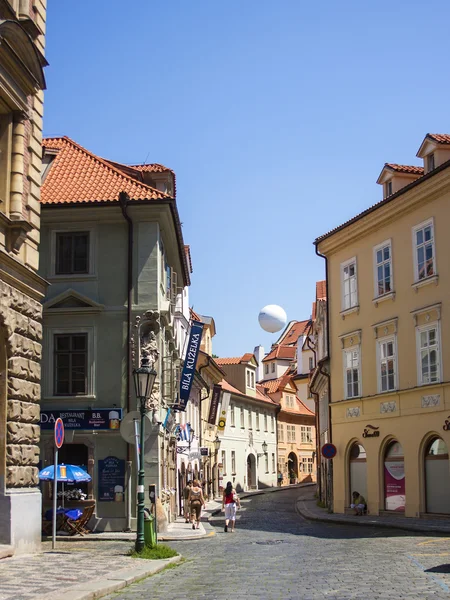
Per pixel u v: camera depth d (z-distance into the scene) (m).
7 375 17.28
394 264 33.06
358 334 35.44
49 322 27.80
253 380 73.75
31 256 18.67
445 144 31.28
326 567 15.46
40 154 19.50
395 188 34.78
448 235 29.66
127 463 26.80
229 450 65.31
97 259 28.17
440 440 29.77
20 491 17.42
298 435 84.12
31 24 18.69
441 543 20.80
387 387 33.16
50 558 16.53
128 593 12.22
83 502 26.50
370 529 27.91
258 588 12.52
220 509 42.75
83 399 27.33
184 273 38.03
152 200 27.78
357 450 35.62
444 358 29.50
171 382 31.33
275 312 59.47
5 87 17.16
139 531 17.75
